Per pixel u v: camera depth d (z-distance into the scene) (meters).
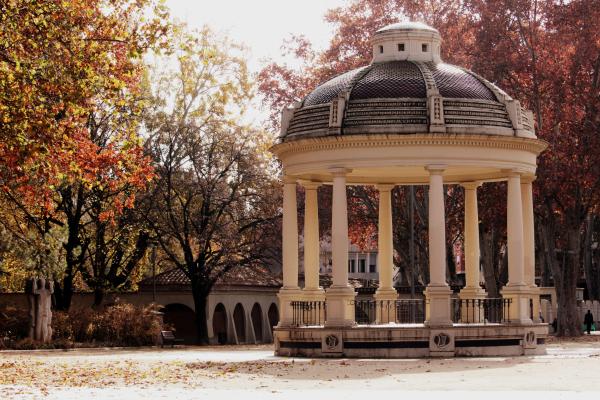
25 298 57.59
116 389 26.14
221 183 65.00
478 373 30.52
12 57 30.70
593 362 34.66
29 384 28.16
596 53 59.66
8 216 58.97
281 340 39.59
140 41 33.03
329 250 104.00
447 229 65.25
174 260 65.88
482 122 38.44
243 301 74.75
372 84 38.94
